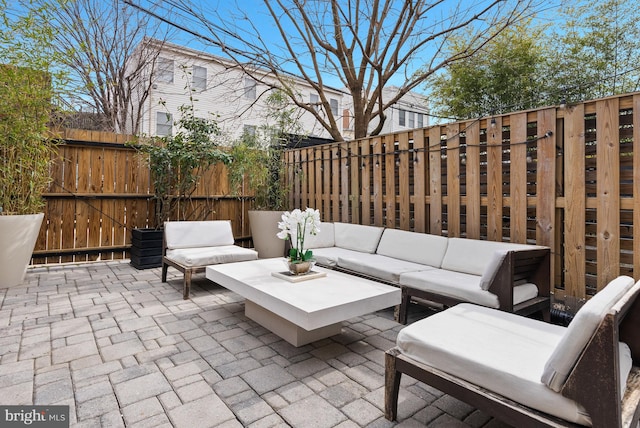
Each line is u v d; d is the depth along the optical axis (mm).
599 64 5562
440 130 3811
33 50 3607
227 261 4004
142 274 4688
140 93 9656
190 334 2676
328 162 5344
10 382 1929
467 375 1416
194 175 5824
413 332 1653
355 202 4867
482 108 6363
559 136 2982
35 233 4059
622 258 2658
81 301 3465
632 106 2590
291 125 6730
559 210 3006
